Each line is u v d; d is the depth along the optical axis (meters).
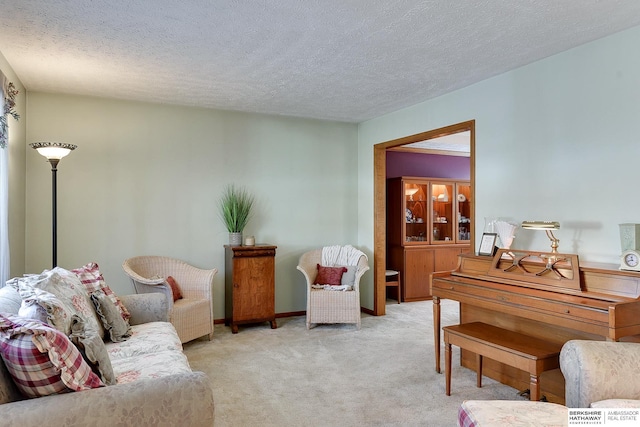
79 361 1.57
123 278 4.68
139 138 4.77
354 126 5.98
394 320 5.28
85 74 3.80
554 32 2.91
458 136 6.23
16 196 3.88
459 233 6.89
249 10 2.59
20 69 3.67
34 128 4.33
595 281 2.59
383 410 2.81
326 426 2.59
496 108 3.82
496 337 2.88
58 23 2.76
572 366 1.93
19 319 1.62
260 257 4.89
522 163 3.56
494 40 3.05
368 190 5.75
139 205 4.77
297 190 5.61
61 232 4.44
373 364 3.70
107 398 1.51
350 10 2.60
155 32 2.91
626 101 2.86
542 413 1.67
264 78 3.91
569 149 3.21
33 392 1.50
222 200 5.18
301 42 3.08
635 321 2.30
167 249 4.89
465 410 1.74
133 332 2.97
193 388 1.62
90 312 2.66
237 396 3.03
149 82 4.04
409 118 4.96
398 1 2.48
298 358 3.86
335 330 4.83
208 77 3.90
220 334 4.69
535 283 2.85
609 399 1.81
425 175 7.33
